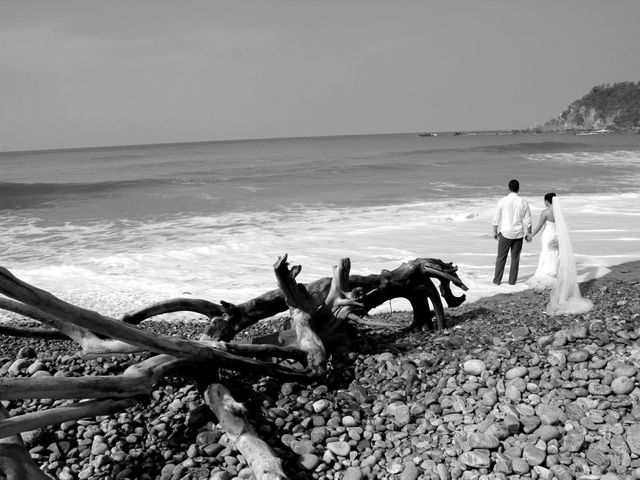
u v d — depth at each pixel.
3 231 17.03
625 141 84.88
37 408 5.11
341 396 5.30
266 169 42.03
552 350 5.84
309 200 22.84
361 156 56.59
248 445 4.19
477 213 17.25
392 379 5.61
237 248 13.41
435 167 39.00
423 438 4.60
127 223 18.19
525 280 10.55
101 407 4.13
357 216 18.05
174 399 5.22
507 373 5.46
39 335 5.56
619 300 8.29
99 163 67.31
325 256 12.41
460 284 7.42
